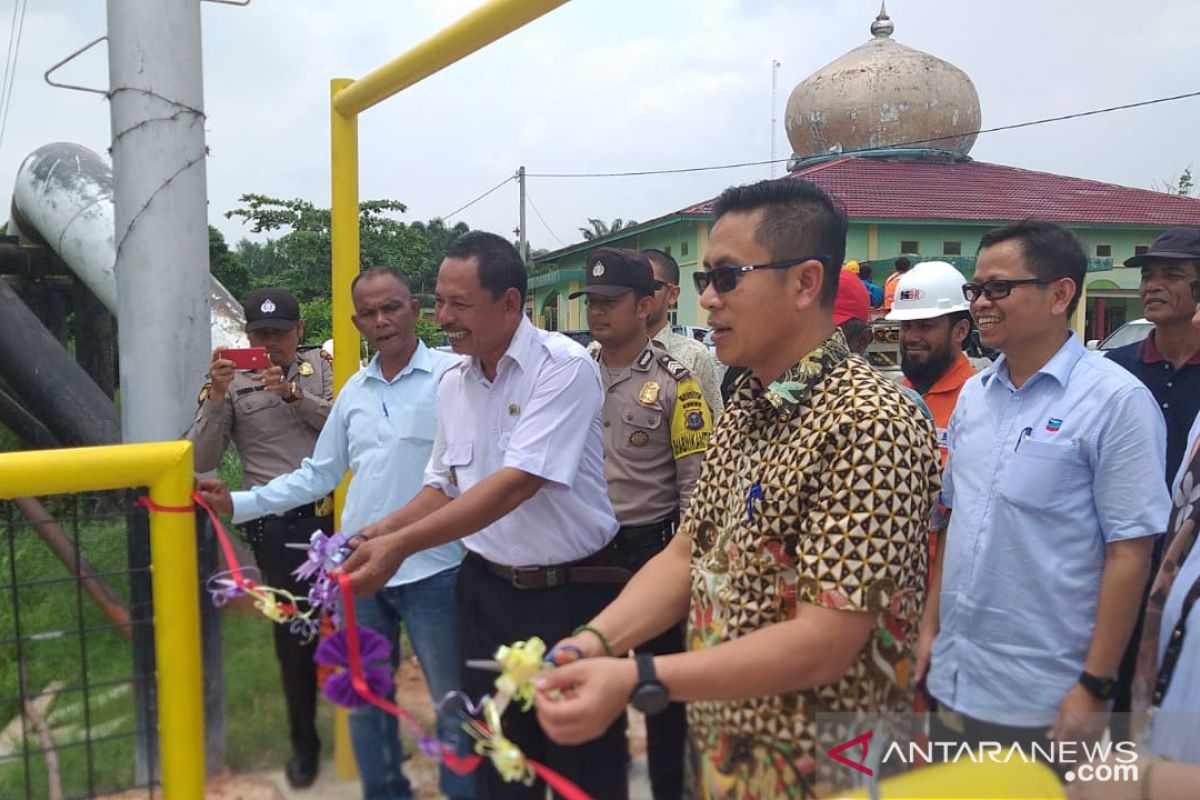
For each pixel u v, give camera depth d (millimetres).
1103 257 20703
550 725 1455
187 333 3277
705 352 4219
